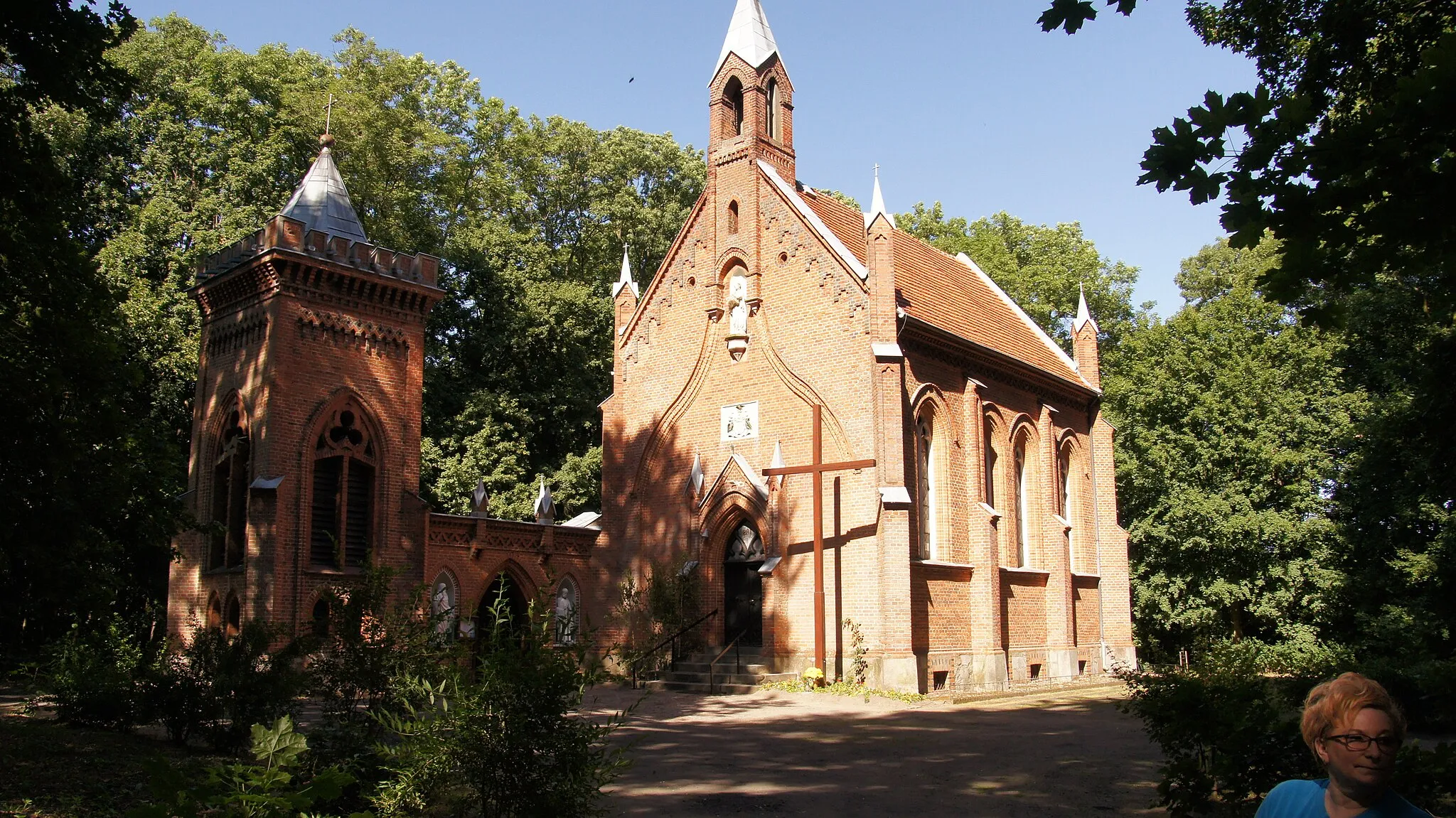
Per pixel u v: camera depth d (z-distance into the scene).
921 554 31.02
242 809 6.82
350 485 30.28
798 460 31.36
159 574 36.03
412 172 51.03
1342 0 13.43
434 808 11.13
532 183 55.75
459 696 10.82
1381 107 6.93
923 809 13.54
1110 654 38.94
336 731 12.11
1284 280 7.64
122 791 13.16
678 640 32.09
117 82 16.98
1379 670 21.36
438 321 47.69
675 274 35.59
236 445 29.61
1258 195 7.50
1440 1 11.90
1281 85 17.22
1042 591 36.03
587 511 49.50
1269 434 40.69
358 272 30.45
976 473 32.88
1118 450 45.59
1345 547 37.22
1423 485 23.28
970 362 33.81
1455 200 7.07
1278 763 11.87
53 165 16.89
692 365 34.59
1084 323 41.66
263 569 27.62
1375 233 7.32
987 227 60.50
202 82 43.78
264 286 29.34
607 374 51.31
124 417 18.47
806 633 30.17
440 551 31.86
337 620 13.95
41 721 18.59
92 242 40.06
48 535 16.91
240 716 16.28
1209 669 14.82
